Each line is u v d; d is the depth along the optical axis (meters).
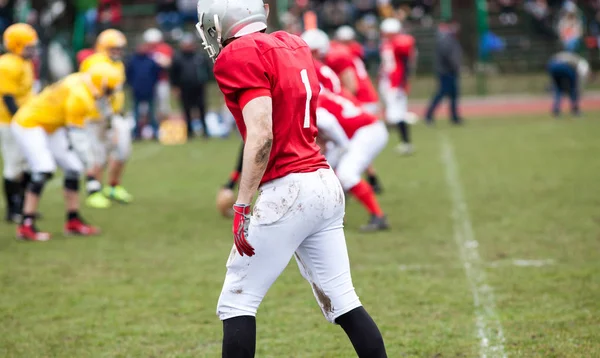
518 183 35.75
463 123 62.69
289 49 12.52
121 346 16.70
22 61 29.34
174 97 81.19
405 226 28.23
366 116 27.62
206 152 51.47
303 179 12.22
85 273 22.78
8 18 77.25
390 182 37.91
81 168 27.89
